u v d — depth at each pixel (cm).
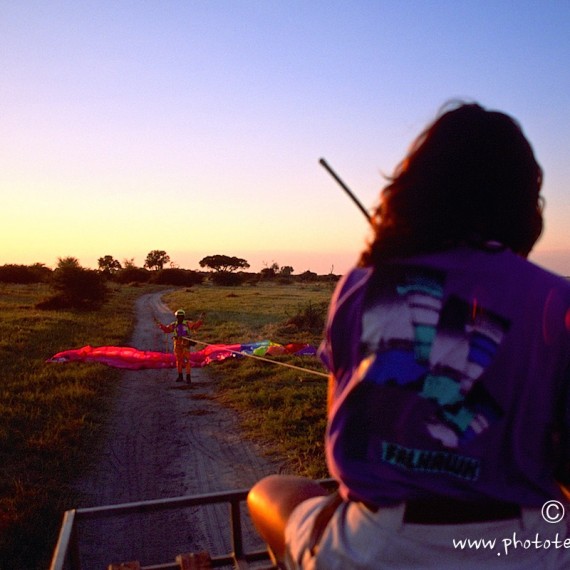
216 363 1683
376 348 131
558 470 128
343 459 131
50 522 637
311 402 1131
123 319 3372
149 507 291
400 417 127
